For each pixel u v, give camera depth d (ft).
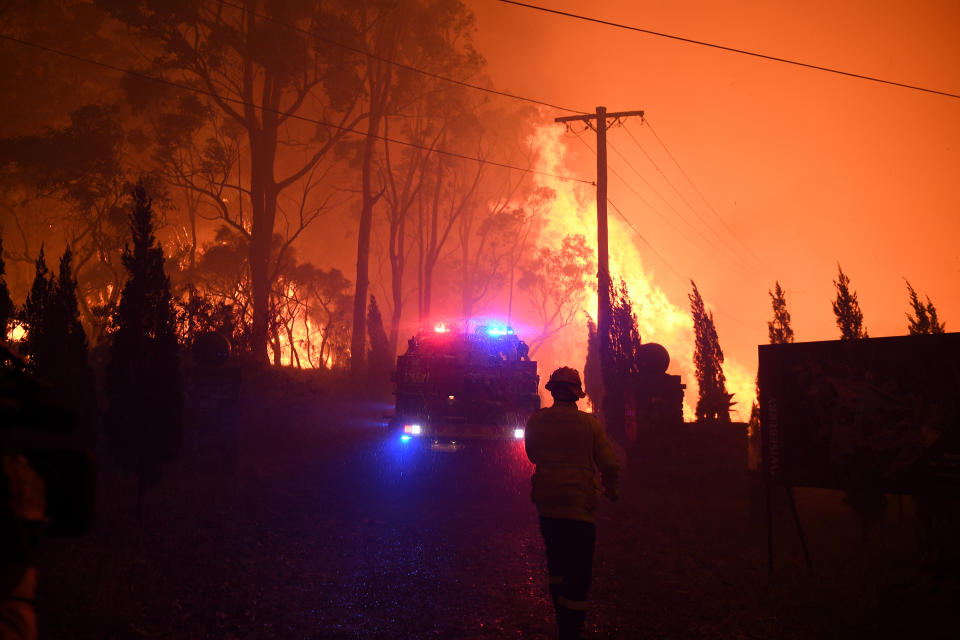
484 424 42.73
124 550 21.76
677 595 19.25
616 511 30.83
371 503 31.99
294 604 18.30
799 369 20.13
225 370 37.40
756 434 46.34
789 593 18.72
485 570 21.99
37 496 6.49
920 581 15.74
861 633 15.70
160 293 27.48
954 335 17.29
